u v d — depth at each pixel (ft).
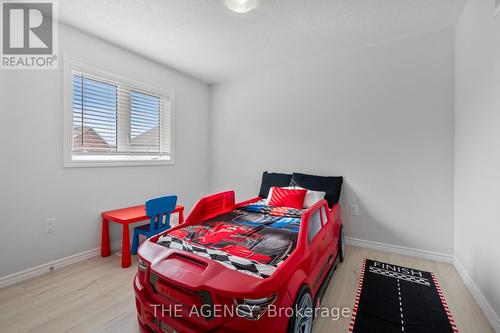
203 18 6.68
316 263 4.79
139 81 9.05
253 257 4.04
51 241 6.74
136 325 4.59
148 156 9.78
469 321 4.72
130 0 5.90
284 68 10.12
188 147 11.35
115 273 6.57
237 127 11.59
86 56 7.41
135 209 8.42
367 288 5.86
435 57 7.38
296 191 8.11
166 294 3.65
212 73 10.99
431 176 7.48
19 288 5.81
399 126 7.93
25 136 6.23
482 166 5.19
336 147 9.05
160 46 8.34
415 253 7.72
